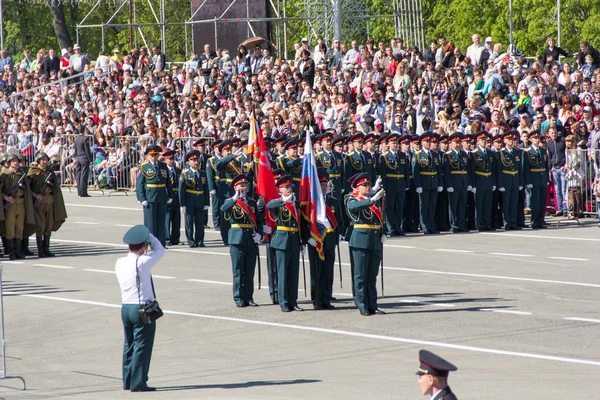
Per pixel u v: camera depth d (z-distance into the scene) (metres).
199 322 29.34
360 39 101.31
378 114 57.59
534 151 48.03
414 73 62.28
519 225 48.97
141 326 21.95
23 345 26.98
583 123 52.03
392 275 36.19
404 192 47.00
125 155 64.44
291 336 27.30
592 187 50.22
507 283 34.12
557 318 28.55
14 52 140.00
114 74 76.75
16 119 74.50
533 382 21.80
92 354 25.86
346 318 29.50
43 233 42.66
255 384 22.25
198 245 44.97
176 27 121.44
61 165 67.56
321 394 21.14
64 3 120.81
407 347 25.61
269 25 83.19
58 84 80.69
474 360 24.00
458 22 121.50
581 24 105.62
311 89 62.72
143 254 22.45
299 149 43.22
